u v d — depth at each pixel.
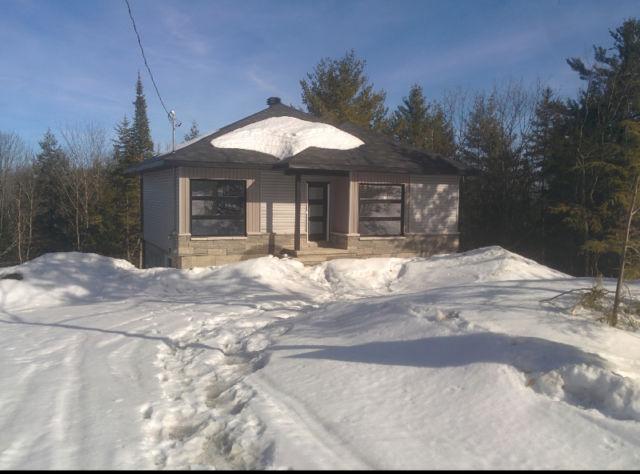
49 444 4.89
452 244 19.81
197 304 11.91
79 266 15.86
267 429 5.10
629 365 5.96
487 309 7.90
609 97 24.59
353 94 39.69
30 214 37.91
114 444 4.91
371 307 9.15
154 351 8.30
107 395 6.26
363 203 18.69
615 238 7.99
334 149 18.45
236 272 14.80
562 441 4.58
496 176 29.86
